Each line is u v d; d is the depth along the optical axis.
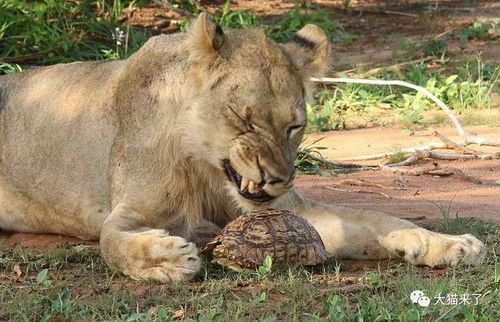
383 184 15.25
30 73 12.84
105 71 12.09
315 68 10.79
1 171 12.49
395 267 10.69
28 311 9.16
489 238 11.64
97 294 9.80
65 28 24.69
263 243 10.02
